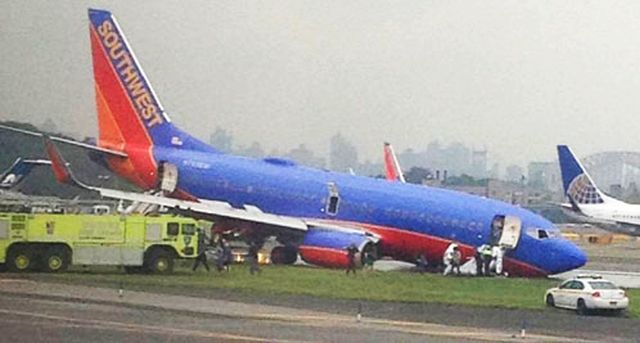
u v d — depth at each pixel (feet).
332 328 377.09
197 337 335.26
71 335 333.01
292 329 369.09
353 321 405.18
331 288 550.77
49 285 518.78
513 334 383.65
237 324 378.73
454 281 632.38
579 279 502.79
